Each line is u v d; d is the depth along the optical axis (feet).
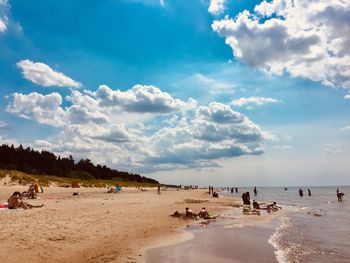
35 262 37.91
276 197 302.86
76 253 43.16
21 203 92.84
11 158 409.90
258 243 57.41
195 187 563.07
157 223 75.61
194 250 49.49
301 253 49.96
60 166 455.22
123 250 46.70
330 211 134.00
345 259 46.37
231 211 120.98
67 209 92.99
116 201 134.82
